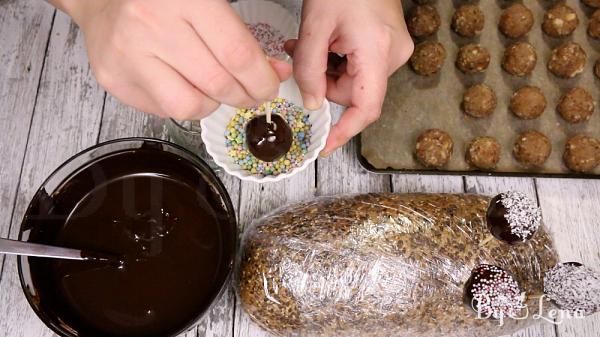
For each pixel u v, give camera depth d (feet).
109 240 1.90
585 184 2.26
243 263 1.99
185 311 1.86
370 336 1.96
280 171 1.97
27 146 2.20
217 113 1.98
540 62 2.45
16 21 2.33
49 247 1.77
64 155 2.20
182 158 1.91
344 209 2.00
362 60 1.74
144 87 1.40
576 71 2.39
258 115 1.91
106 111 2.25
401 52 1.82
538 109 2.33
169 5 1.32
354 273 1.90
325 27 1.74
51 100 2.25
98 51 1.42
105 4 1.41
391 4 1.80
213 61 1.34
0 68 2.28
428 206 2.01
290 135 1.93
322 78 1.76
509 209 1.84
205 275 1.89
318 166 2.22
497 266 1.93
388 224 1.96
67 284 1.87
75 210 1.92
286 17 2.30
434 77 2.39
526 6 2.52
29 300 1.78
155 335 1.84
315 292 1.90
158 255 1.90
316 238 1.94
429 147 2.22
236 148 1.99
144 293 1.87
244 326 2.06
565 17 2.43
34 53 2.30
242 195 2.19
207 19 1.32
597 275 1.76
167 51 1.34
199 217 1.93
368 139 2.27
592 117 2.38
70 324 1.82
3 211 2.15
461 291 1.92
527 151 2.26
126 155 1.93
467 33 2.44
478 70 2.39
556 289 1.77
